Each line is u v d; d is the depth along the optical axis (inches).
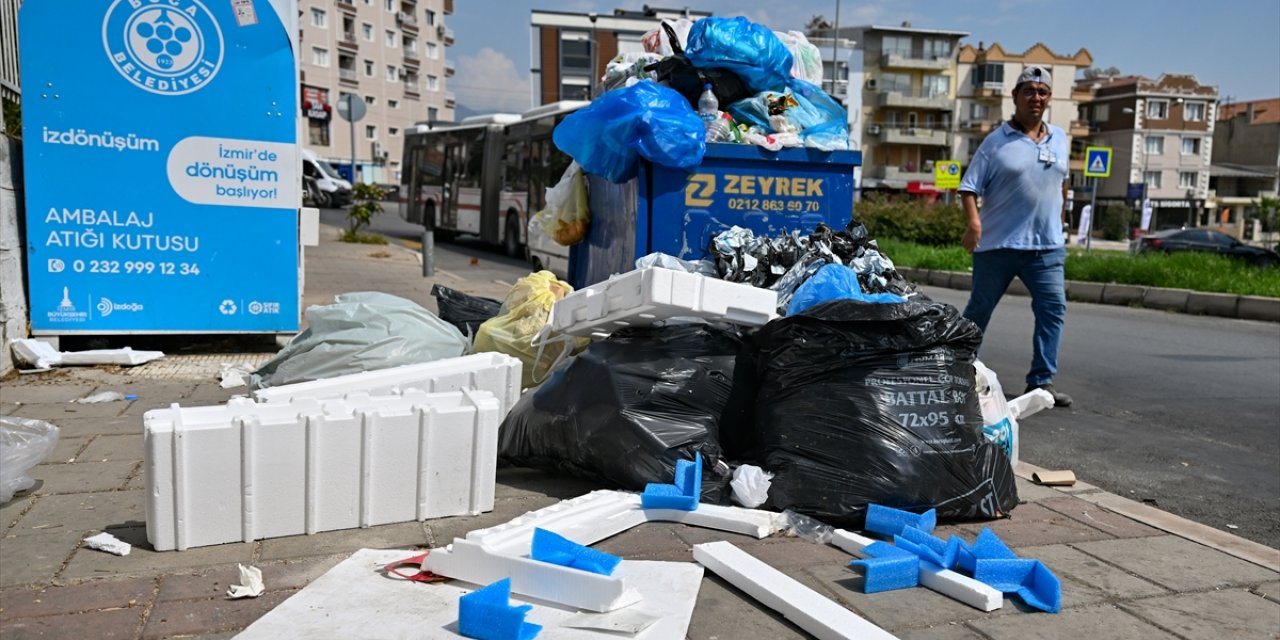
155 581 109.8
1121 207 2394.2
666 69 195.8
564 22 2381.9
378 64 3154.5
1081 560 124.9
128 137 259.1
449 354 194.4
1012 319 450.0
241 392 221.0
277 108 271.3
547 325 186.7
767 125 194.4
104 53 253.8
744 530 128.3
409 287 471.5
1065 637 101.0
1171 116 2923.2
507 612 91.2
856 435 132.0
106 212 259.3
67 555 117.6
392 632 94.8
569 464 149.9
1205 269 606.9
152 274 265.6
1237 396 263.4
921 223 1075.9
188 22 260.1
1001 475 140.4
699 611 103.9
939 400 135.3
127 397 212.7
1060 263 232.2
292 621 97.0
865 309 133.4
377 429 128.1
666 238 185.2
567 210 223.0
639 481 139.3
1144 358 331.6
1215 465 191.0
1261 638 102.3
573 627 95.0
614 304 146.4
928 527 128.1
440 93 3567.9
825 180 193.3
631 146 178.1
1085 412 242.2
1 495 136.5
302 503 125.1
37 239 253.9
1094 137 3048.7
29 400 208.4
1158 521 143.2
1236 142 3282.5
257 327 277.1
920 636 100.1
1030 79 222.8
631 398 141.3
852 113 2815.0
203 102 264.4
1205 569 122.7
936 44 2844.5
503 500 144.3
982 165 228.8
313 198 1438.2
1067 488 161.8
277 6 267.0
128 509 135.6
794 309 153.8
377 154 3134.8
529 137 718.5
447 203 904.9
